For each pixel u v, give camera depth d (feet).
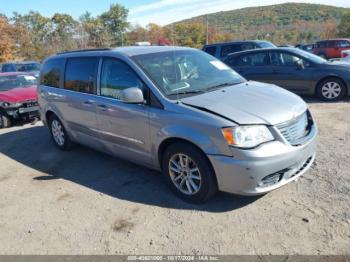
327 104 26.35
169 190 13.69
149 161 13.85
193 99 12.46
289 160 11.07
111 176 15.67
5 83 31.50
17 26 139.74
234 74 15.83
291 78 28.50
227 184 11.22
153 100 12.89
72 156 19.06
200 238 10.48
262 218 11.12
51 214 12.86
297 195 12.28
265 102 12.08
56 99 18.70
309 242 9.77
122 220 11.91
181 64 14.69
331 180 13.12
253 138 10.73
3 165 18.88
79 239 11.10
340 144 16.88
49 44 162.50
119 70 14.48
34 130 26.43
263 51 30.12
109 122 14.96
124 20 206.80
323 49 80.69
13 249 11.00
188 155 11.94
